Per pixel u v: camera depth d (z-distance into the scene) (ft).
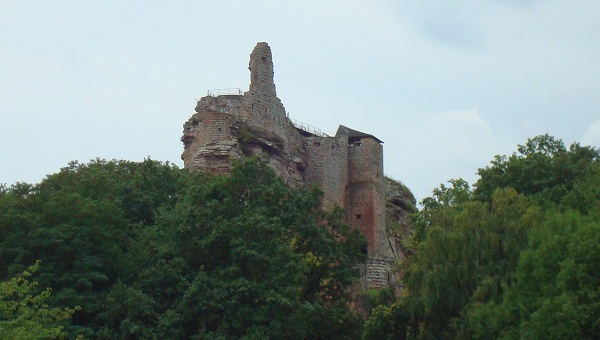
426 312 307.99
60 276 311.27
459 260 309.42
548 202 339.16
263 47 566.36
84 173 371.15
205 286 304.30
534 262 284.61
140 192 366.02
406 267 366.63
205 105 549.13
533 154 384.88
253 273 313.94
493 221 314.76
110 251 320.70
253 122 545.85
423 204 383.86
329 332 332.60
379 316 337.11
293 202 353.51
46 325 286.25
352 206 594.65
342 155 596.70
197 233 326.85
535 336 264.31
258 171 355.15
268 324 303.48
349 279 346.13
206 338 291.79
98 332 293.23
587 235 275.80
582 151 391.04
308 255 343.46
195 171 438.81
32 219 319.47
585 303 265.13
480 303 290.97
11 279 274.16
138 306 296.71
